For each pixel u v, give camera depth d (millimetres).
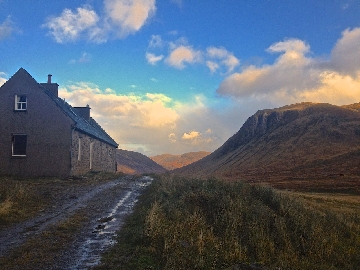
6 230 8812
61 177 23266
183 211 10641
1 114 24109
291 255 8047
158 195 13617
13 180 20109
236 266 6445
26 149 23828
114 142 42531
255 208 11375
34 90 24266
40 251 7105
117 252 7125
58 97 29422
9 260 6504
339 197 23375
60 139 23859
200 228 9000
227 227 9297
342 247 9188
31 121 24047
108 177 25672
